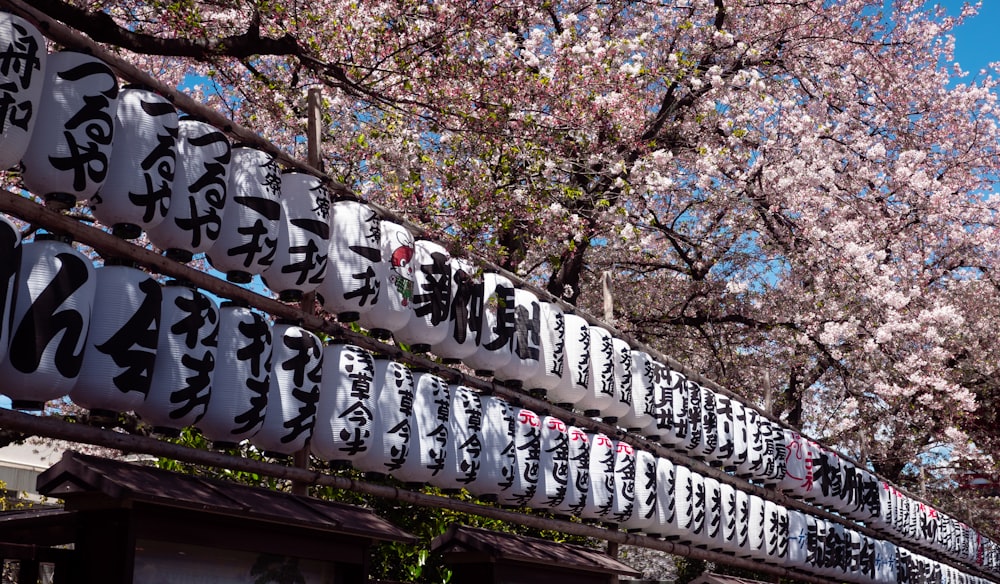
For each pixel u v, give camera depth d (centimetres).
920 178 1563
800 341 1480
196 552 411
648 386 944
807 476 1290
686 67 1145
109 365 409
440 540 626
